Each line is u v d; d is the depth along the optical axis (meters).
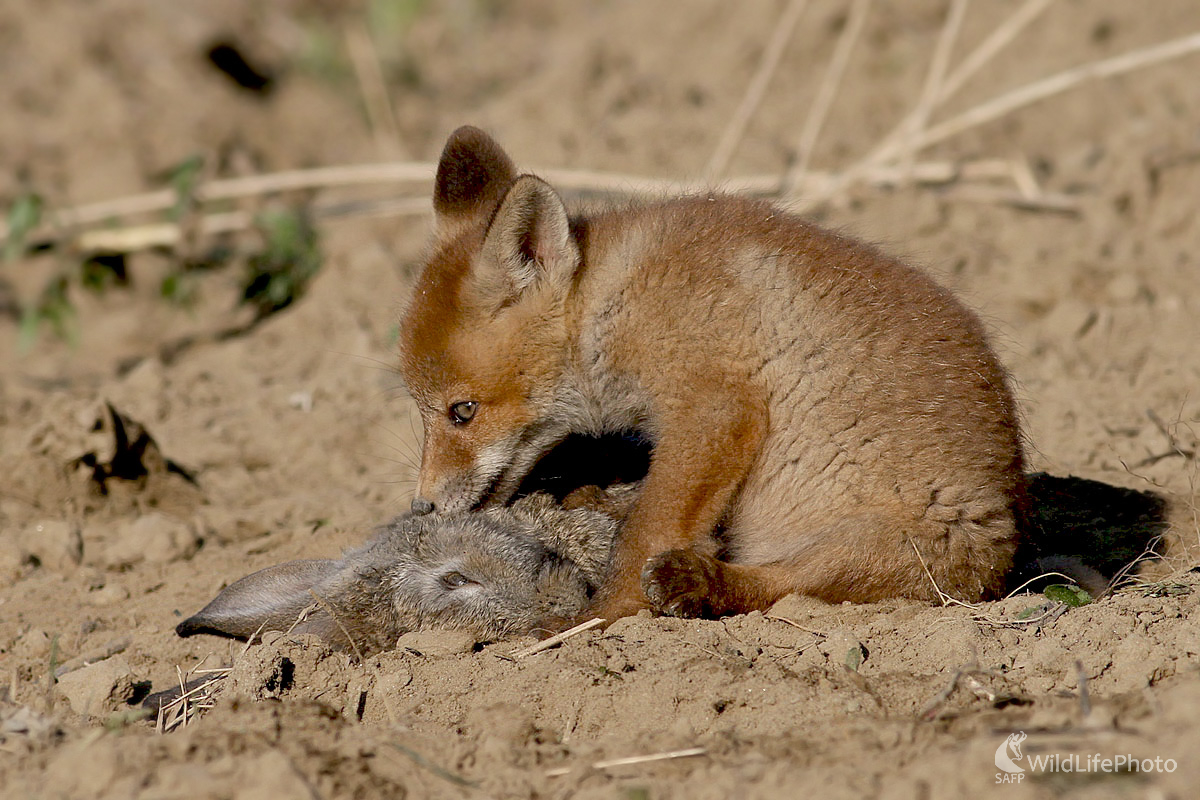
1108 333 15.79
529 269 10.47
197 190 20.80
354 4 31.61
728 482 9.89
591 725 8.48
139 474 13.87
